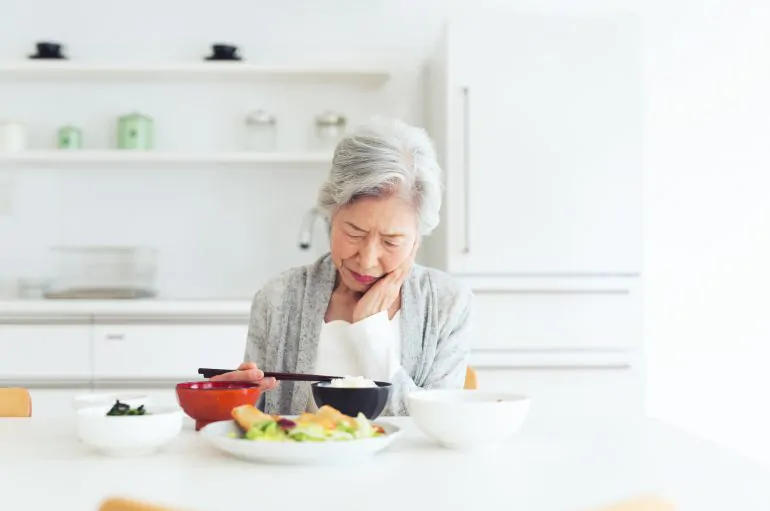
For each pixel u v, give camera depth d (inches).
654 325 153.2
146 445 44.1
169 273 153.2
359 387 50.6
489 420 44.8
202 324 132.0
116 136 151.9
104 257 145.6
